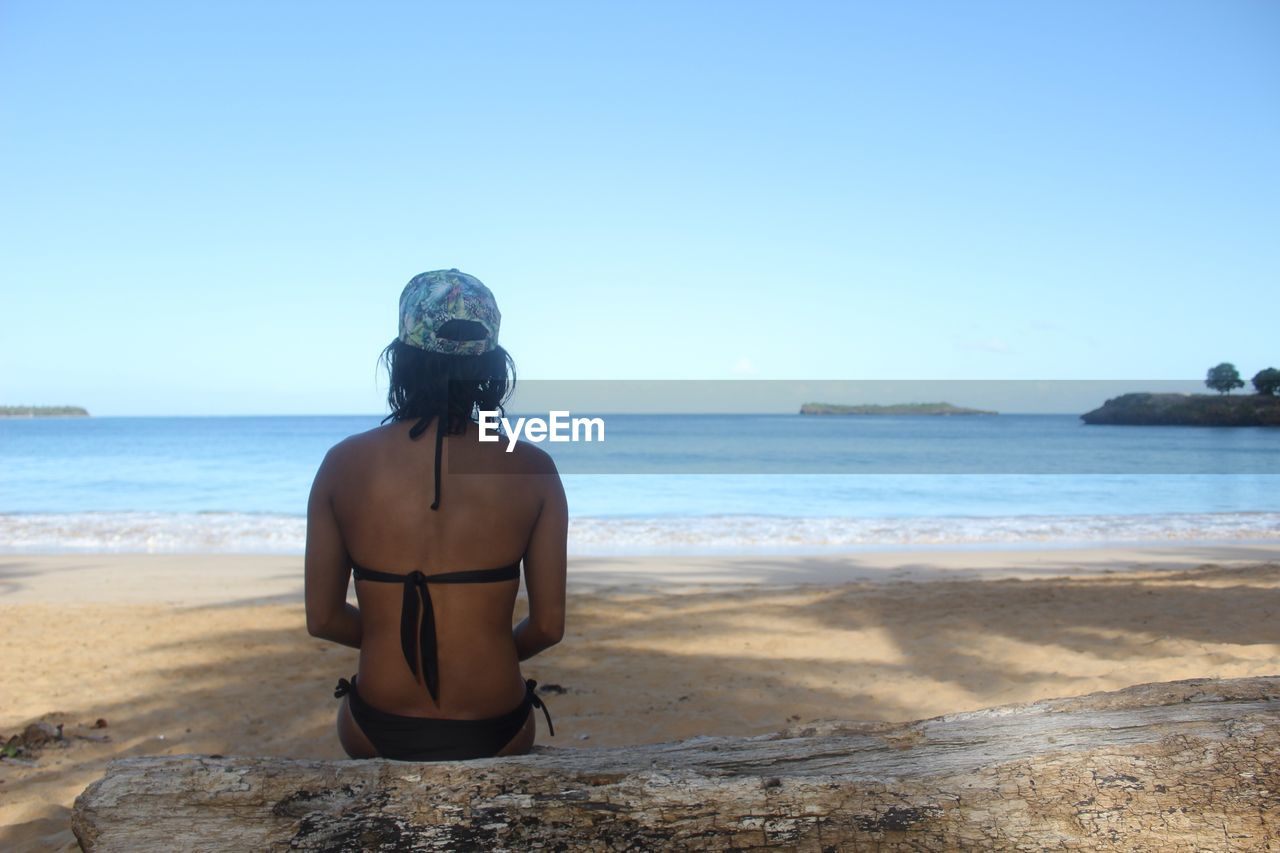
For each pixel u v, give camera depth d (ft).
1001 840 5.54
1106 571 39.81
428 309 6.95
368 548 6.86
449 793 5.73
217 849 5.46
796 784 5.76
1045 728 6.45
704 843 5.57
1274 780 5.65
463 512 6.85
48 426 351.67
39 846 11.22
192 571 39.34
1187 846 5.47
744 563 42.24
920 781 5.80
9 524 58.18
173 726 17.10
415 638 6.77
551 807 5.65
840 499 78.79
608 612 27.84
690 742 7.11
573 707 17.88
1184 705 6.64
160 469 121.90
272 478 107.45
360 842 5.50
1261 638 22.30
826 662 21.33
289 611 28.48
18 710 18.01
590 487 89.56
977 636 23.52
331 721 17.39
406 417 7.06
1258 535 53.62
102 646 23.62
